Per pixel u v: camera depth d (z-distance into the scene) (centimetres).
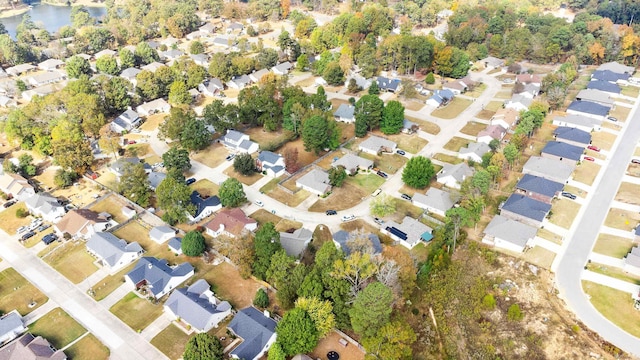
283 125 15762
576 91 18462
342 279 8475
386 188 12962
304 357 7900
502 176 12888
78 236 11069
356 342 8269
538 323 8638
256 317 8506
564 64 19788
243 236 9894
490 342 8331
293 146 15200
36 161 14725
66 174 13212
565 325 8562
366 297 7681
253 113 15912
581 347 8138
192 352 7538
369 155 14625
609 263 9919
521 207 11319
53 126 14762
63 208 11994
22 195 12656
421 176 12412
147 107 17762
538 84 18750
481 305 8994
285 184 13225
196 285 9294
